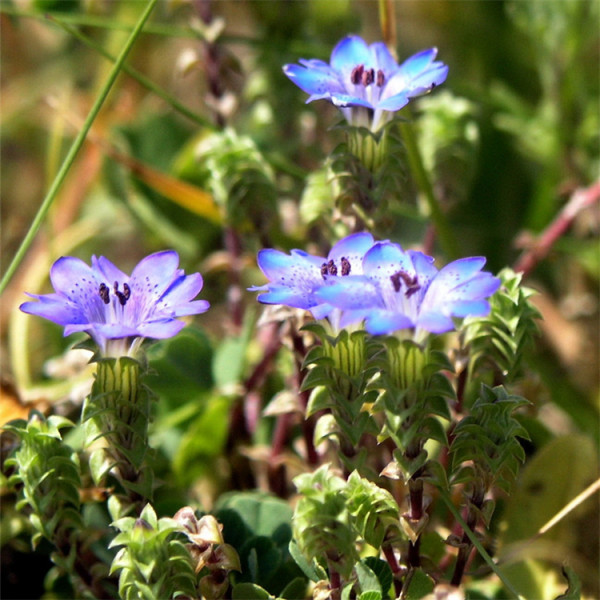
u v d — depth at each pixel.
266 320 0.17
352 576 0.15
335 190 0.17
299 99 0.23
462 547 0.16
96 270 0.15
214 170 0.19
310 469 0.18
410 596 0.16
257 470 0.20
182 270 0.15
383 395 0.15
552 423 0.22
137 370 0.15
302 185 0.22
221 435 0.20
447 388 0.15
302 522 0.15
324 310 0.15
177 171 0.23
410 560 0.16
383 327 0.14
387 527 0.16
